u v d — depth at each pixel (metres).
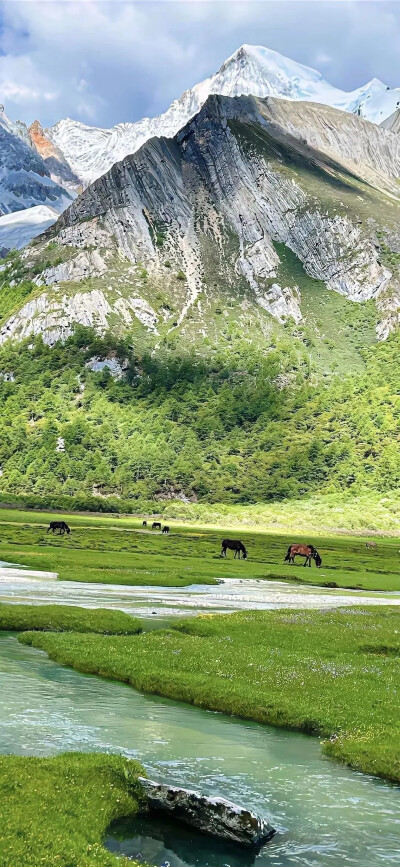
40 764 18.12
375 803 18.20
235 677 30.11
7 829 14.42
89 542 121.19
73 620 42.34
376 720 24.77
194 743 22.16
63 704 25.47
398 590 85.69
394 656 38.47
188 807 16.70
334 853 15.53
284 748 22.39
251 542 160.62
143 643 36.62
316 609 56.09
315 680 29.98
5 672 30.02
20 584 63.38
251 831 15.66
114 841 15.66
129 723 23.73
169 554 113.31
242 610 54.81
